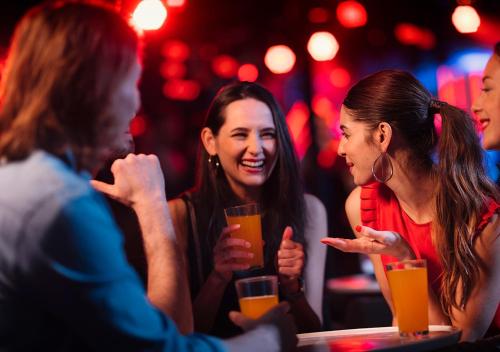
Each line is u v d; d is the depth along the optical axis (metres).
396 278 1.87
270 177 2.87
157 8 3.85
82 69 1.47
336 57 8.26
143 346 1.43
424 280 1.87
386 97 2.42
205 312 2.58
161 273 1.82
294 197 2.87
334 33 7.92
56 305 1.38
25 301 1.39
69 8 1.50
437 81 7.62
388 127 2.41
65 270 1.37
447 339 1.74
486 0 6.54
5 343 1.40
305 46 7.99
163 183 1.94
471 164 2.33
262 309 1.78
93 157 1.55
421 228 2.50
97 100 1.50
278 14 7.90
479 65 7.30
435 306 2.39
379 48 8.02
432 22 7.45
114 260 1.43
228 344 1.57
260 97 2.80
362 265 4.73
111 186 1.90
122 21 1.55
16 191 1.40
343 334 2.06
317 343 1.92
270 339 1.63
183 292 1.82
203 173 2.89
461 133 2.35
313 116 8.02
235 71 8.59
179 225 2.83
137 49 1.58
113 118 1.54
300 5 7.79
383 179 2.46
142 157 1.94
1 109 1.51
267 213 2.87
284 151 2.84
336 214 7.57
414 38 7.55
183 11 7.70
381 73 2.48
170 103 8.62
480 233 2.30
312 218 3.00
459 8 5.54
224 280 2.54
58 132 1.48
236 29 8.19
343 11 7.09
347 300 4.58
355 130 2.47
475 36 7.20
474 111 2.54
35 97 1.47
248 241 2.32
